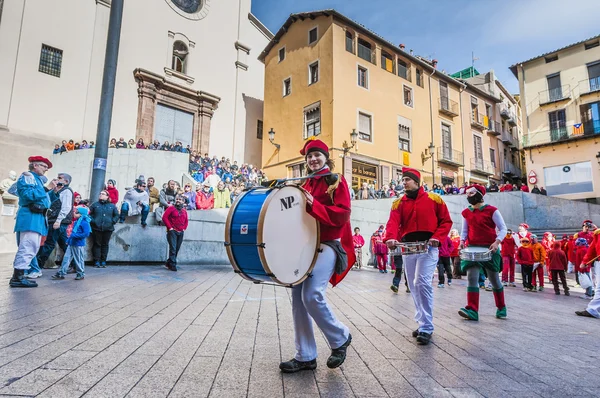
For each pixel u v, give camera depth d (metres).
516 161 39.00
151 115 22.42
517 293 9.27
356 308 5.52
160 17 23.92
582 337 4.16
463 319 5.02
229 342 3.34
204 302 5.31
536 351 3.47
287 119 24.95
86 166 16.39
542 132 29.42
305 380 2.53
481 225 5.20
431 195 4.20
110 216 9.39
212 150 25.45
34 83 19.45
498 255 5.16
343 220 2.71
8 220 14.73
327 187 2.82
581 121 27.89
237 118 27.11
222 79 26.80
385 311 5.35
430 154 26.98
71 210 8.27
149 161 16.27
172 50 24.30
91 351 2.88
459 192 22.19
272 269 2.37
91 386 2.24
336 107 21.83
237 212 2.60
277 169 25.05
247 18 29.22
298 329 2.78
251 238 2.39
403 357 3.14
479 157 32.38
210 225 12.15
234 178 19.28
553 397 2.38
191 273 9.16
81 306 4.51
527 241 10.14
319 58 23.20
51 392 2.12
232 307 5.04
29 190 5.62
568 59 29.02
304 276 2.62
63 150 17.73
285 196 2.56
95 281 6.77
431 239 3.85
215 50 26.69
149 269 9.45
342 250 2.89
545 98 29.73
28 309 4.17
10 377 2.30
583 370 2.94
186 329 3.72
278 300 5.75
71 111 20.36
